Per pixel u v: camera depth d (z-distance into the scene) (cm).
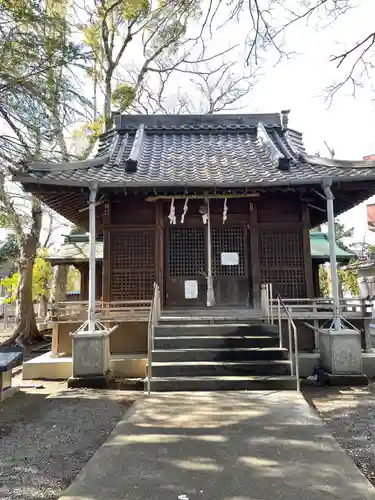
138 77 1945
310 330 861
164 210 956
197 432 443
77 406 592
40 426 506
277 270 927
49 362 806
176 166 943
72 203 956
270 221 945
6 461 398
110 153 1008
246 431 443
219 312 885
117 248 934
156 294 821
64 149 1266
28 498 324
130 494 310
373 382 728
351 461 366
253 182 796
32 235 1587
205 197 890
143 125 1210
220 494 307
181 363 686
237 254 946
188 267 948
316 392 652
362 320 832
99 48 1636
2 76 858
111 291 920
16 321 1580
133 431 448
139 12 1340
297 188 826
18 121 931
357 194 905
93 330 744
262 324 778
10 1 841
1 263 2788
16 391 692
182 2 568
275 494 306
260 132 1128
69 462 394
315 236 1667
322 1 507
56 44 886
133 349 857
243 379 641
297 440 416
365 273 2061
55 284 1855
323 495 304
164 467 357
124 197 935
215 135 1195
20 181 767
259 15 523
